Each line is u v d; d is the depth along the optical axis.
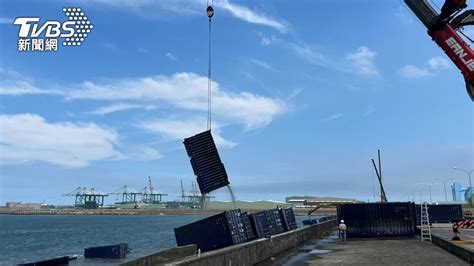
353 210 36.59
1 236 110.56
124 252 48.09
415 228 39.09
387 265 18.33
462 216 64.69
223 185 36.69
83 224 186.62
